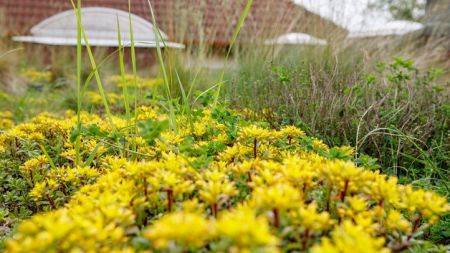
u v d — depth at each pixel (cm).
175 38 424
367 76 271
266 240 65
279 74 275
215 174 102
